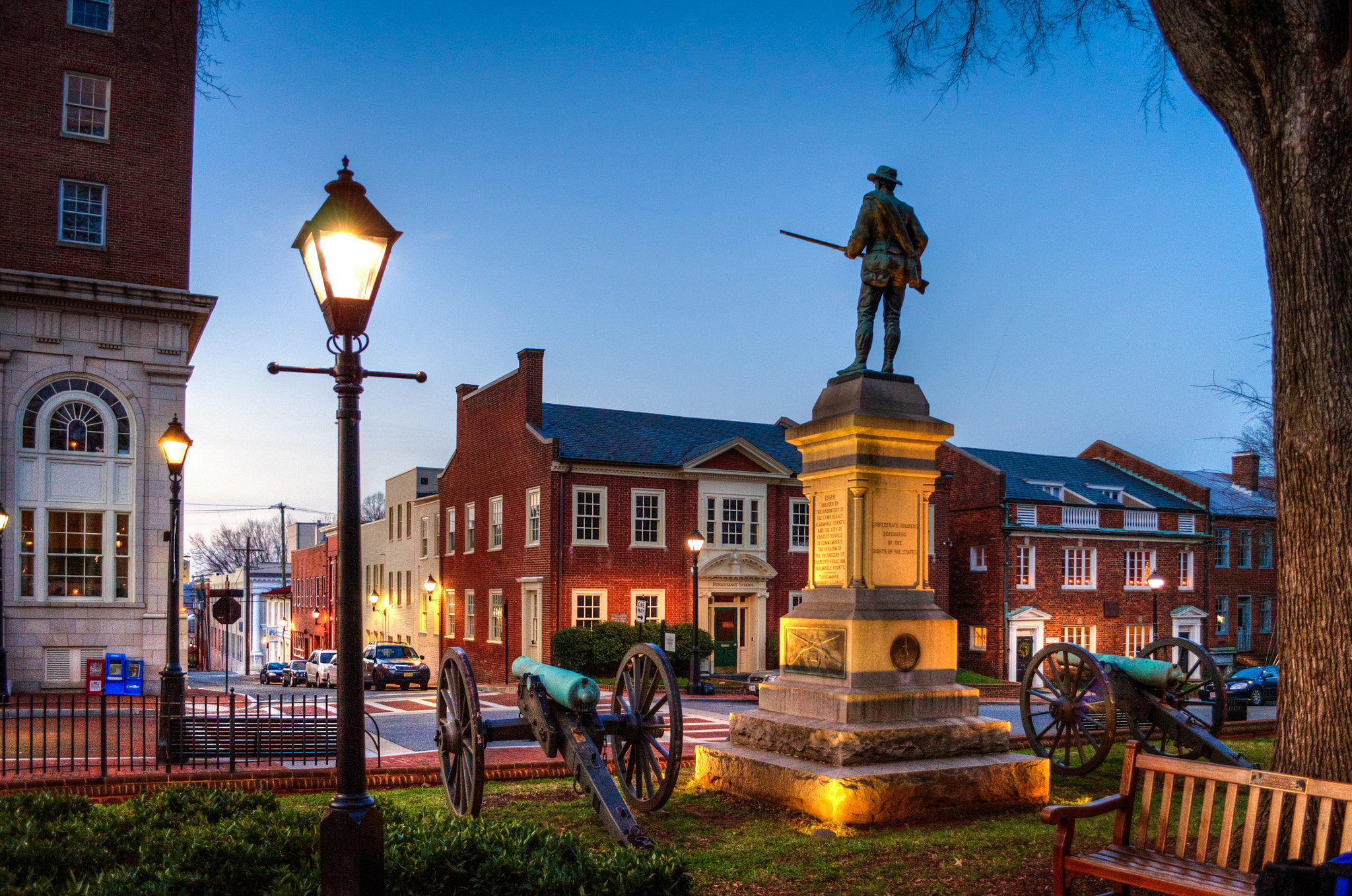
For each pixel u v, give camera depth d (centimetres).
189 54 2406
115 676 1602
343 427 536
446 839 564
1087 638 4134
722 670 3575
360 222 538
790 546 3744
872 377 1037
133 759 1167
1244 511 4622
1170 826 871
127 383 2278
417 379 565
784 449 3922
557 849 562
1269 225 665
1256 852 654
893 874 702
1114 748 1388
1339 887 422
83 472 2239
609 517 3425
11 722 1675
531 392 3550
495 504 3794
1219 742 1132
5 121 2219
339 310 536
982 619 4022
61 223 2256
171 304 2302
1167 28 705
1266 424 3142
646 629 3244
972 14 1001
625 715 909
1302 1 621
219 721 1182
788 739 973
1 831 611
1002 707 2455
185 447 1267
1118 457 4925
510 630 3597
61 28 2286
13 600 2164
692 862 725
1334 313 632
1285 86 646
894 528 1027
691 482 3553
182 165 2386
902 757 937
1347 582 622
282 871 546
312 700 2358
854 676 963
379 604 5291
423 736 1549
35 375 2194
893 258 1055
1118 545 4238
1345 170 631
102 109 2322
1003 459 4541
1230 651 4494
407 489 4962
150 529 2281
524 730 855
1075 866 581
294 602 7581
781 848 766
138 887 504
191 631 10462
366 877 496
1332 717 625
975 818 901
